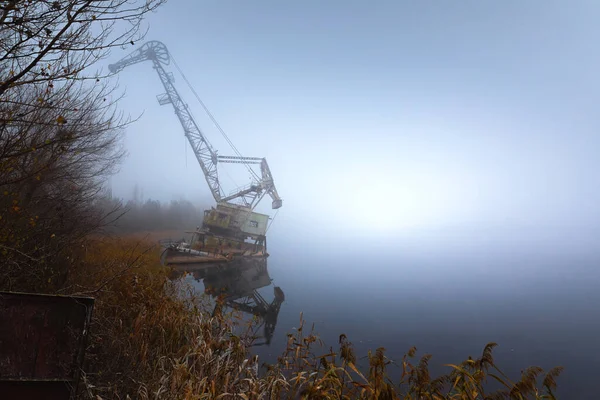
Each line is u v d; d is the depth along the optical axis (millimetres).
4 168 4832
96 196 11344
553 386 3721
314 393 4887
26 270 6465
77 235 9312
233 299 23625
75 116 6168
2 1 3244
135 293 8375
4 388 2928
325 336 21141
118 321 7090
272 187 48281
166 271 13922
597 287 58219
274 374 5988
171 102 56469
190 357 6488
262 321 18062
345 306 30875
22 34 3584
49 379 3051
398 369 11289
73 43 3820
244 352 6660
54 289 6969
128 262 9758
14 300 3188
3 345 3039
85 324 3355
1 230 5977
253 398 5188
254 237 41875
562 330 32375
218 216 40344
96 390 4836
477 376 4469
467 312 36938
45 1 3531
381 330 25203
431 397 4629
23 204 6992
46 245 7434
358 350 20234
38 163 5684
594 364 23188
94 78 4082
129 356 5855
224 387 5145
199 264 29484
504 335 29453
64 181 8984
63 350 3213
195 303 10445
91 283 8562
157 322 7324
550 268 84812
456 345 25094
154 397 5066
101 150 9445
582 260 101500
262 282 34188
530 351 25766
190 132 55750
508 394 4082
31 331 3164
